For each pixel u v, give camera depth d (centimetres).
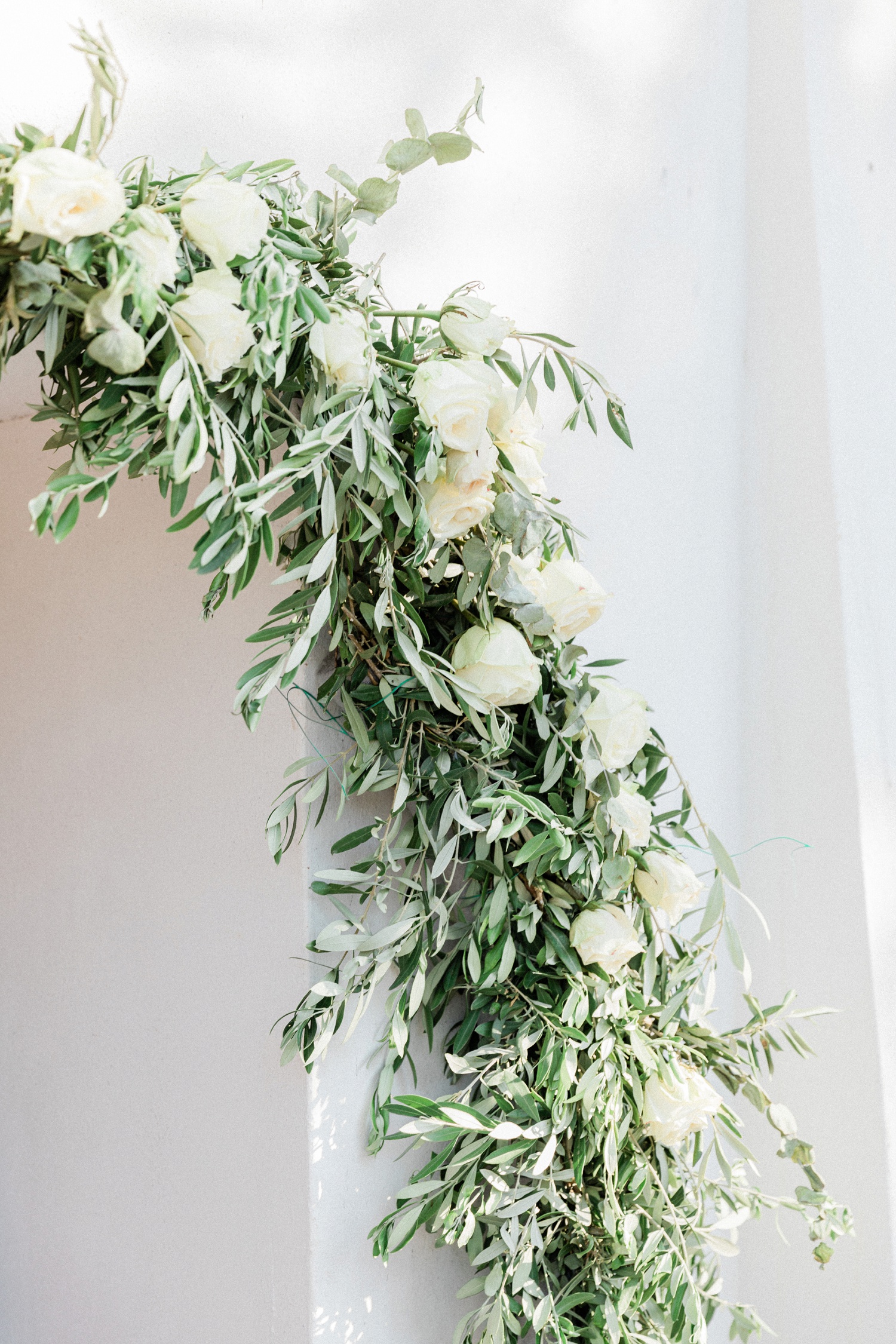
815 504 144
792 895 142
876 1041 129
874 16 155
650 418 139
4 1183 111
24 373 102
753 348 157
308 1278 83
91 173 50
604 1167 89
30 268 51
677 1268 91
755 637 152
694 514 145
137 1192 97
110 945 102
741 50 160
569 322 128
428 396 70
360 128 105
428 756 84
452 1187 83
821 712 140
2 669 116
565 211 128
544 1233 93
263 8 96
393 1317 89
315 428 69
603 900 88
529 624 79
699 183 152
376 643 80
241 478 65
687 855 139
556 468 124
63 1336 103
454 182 115
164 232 55
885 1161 126
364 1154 88
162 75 86
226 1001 91
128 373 56
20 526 115
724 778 147
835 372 143
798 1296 134
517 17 125
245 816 90
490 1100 84
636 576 134
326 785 84
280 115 97
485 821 80
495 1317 82
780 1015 99
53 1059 107
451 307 75
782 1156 99
